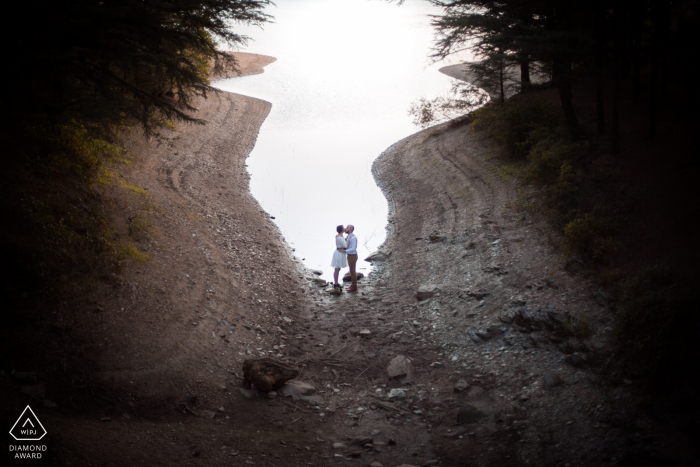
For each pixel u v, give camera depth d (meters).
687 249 9.21
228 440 6.88
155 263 11.28
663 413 6.41
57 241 9.55
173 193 15.91
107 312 9.04
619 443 6.29
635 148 13.61
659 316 7.18
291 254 15.30
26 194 9.91
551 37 12.84
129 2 11.09
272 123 30.86
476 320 10.38
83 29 10.23
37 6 9.45
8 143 10.95
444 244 14.46
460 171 19.27
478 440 7.06
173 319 9.71
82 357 7.87
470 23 14.02
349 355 10.02
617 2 12.84
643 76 19.75
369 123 31.17
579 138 15.26
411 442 7.21
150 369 8.19
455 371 9.04
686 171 11.70
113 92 12.58
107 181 13.40
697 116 14.12
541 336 9.02
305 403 8.28
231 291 11.74
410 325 11.09
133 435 6.50
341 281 14.01
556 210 12.70
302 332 11.07
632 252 9.80
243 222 16.25
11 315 7.91
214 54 13.59
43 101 12.76
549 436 6.82
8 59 10.86
